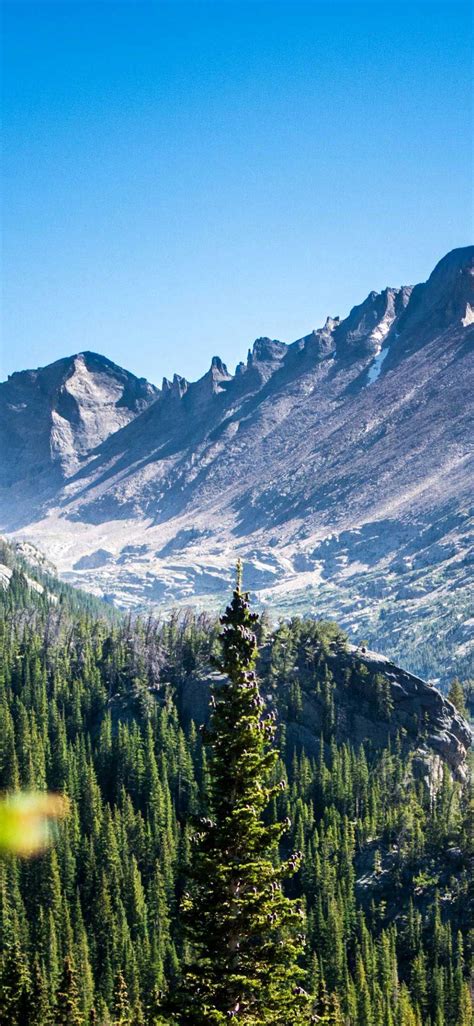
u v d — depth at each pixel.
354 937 185.75
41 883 179.12
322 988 91.81
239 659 54.34
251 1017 51.56
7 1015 116.44
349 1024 154.62
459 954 181.00
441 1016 166.75
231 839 53.06
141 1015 134.12
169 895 188.38
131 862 196.25
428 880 199.62
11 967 121.44
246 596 55.16
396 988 170.88
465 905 193.75
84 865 192.38
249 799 53.50
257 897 52.34
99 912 181.75
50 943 164.62
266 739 54.47
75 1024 117.69
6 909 171.38
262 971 52.50
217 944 52.75
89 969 161.62
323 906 186.12
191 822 53.88
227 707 54.09
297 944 53.72
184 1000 51.81
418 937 186.12
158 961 167.00
